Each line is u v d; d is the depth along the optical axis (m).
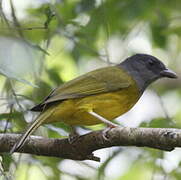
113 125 10.50
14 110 10.98
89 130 11.23
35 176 14.32
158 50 18.89
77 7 14.37
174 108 18.94
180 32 16.25
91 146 9.88
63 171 12.48
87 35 14.46
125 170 14.80
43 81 12.48
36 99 12.09
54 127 11.18
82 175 12.87
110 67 12.34
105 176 12.55
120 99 11.26
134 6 16.55
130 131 9.25
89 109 10.73
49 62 16.12
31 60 9.88
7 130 11.19
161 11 17.11
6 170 10.38
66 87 10.78
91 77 11.17
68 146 10.09
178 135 8.74
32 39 15.34
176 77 12.62
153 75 12.62
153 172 12.87
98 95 10.99
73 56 16.00
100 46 15.88
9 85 11.30
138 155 13.62
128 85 11.48
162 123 12.51
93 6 14.31
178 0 17.42
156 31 17.36
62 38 16.14
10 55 9.62
